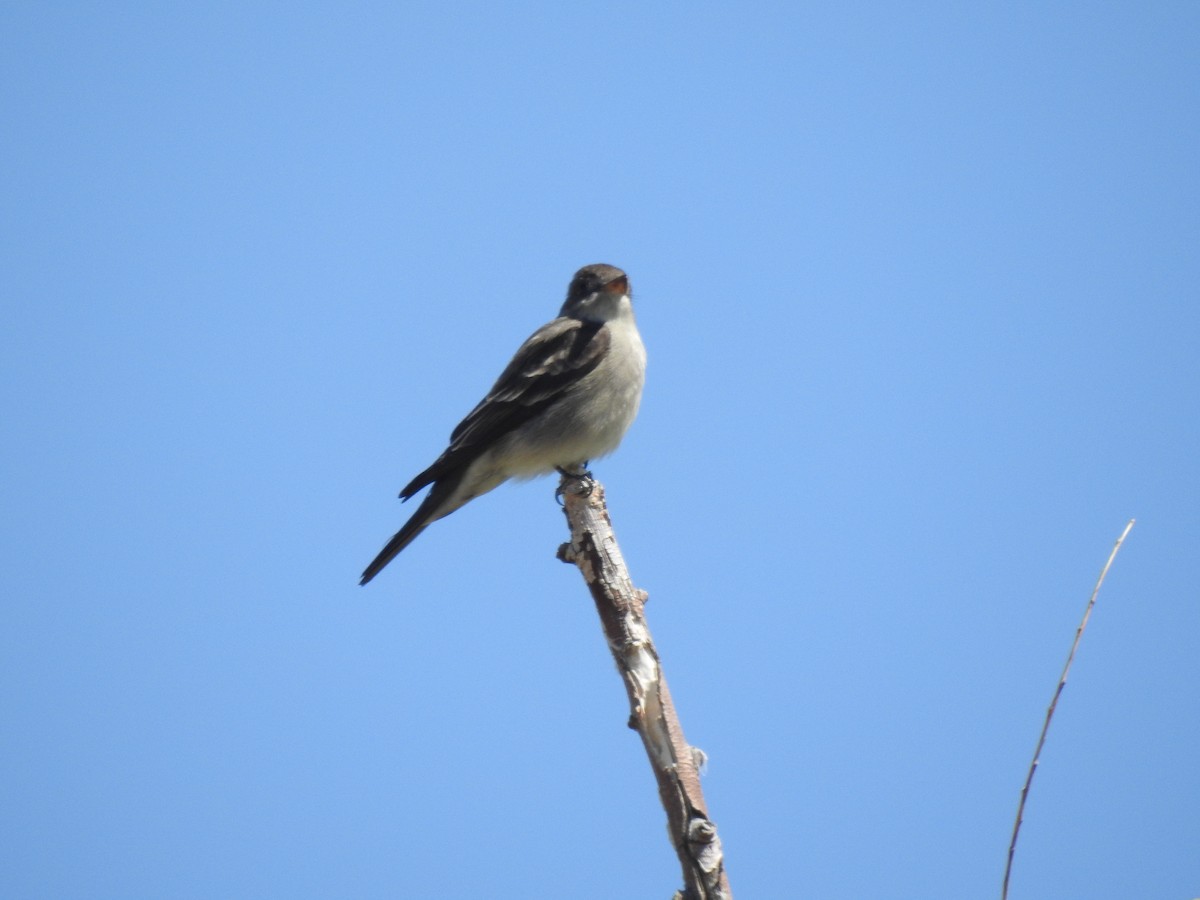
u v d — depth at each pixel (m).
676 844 7.74
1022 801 6.43
